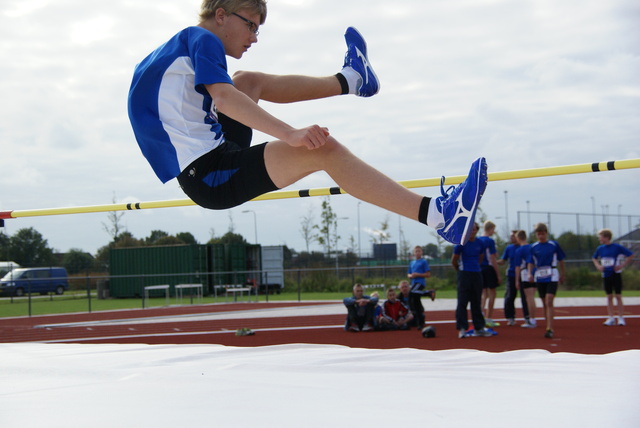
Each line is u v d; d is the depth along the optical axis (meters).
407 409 2.00
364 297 11.35
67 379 2.71
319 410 1.99
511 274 11.18
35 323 15.59
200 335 11.45
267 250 29.12
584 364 2.81
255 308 19.16
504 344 8.44
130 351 3.64
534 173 3.74
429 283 25.41
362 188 2.24
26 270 29.05
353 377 2.58
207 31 2.35
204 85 2.30
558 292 22.23
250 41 2.53
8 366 3.06
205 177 2.42
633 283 23.14
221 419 1.89
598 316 12.77
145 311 19.30
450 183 4.04
